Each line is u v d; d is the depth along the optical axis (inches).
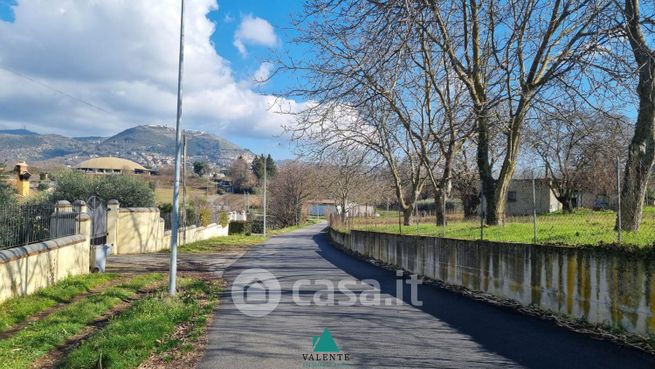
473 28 593.6
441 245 559.2
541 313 364.5
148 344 283.7
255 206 3467.0
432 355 264.1
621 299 295.3
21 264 449.4
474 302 425.1
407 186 1302.9
